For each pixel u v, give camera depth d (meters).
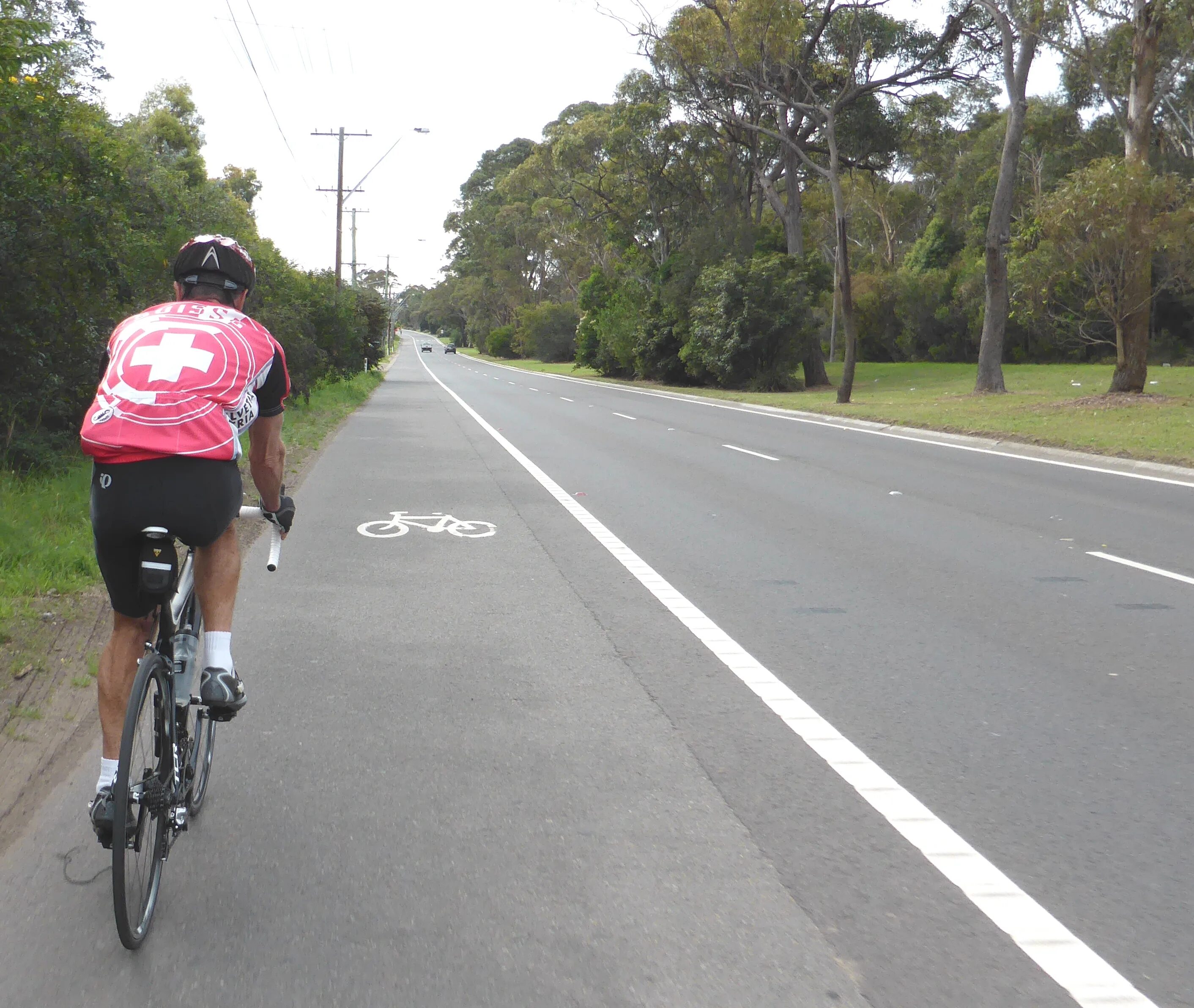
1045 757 5.07
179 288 3.93
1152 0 26.72
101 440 3.38
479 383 56.09
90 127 14.38
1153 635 7.30
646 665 6.55
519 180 78.75
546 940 3.43
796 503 13.55
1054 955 3.35
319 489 14.63
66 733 5.27
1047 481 15.77
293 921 3.54
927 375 52.56
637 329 54.09
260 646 6.89
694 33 39.50
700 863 3.97
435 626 7.45
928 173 78.62
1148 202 26.66
